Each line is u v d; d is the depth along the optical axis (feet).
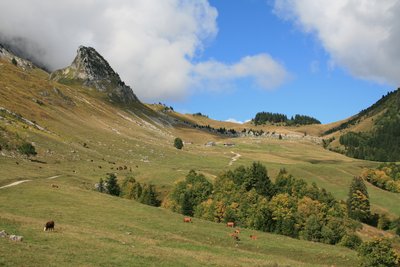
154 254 143.33
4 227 152.46
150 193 386.11
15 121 503.61
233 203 337.52
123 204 271.08
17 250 118.01
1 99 576.20
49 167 390.42
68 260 118.93
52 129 574.97
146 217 242.37
